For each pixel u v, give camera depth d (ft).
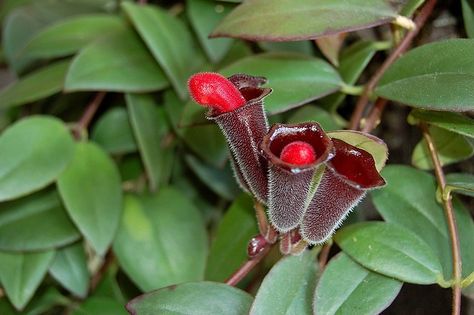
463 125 1.13
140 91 1.34
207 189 1.46
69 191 1.30
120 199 1.32
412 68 1.14
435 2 1.20
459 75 1.10
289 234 1.10
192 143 1.33
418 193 1.18
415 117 1.16
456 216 1.17
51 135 1.33
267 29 1.14
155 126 1.38
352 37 1.35
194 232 1.33
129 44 1.36
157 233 1.33
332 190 1.04
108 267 1.39
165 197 1.36
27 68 1.53
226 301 1.13
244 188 1.10
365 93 1.20
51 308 1.41
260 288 1.10
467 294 1.12
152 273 1.30
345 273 1.11
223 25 1.16
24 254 1.32
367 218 1.33
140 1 1.38
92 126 1.47
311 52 1.33
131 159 1.43
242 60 1.22
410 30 1.18
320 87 1.20
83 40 1.40
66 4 1.54
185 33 1.36
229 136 1.06
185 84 1.32
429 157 1.20
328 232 1.06
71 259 1.35
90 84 1.31
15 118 1.54
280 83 1.20
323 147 1.00
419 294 1.32
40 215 1.34
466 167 1.28
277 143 1.01
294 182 1.02
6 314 1.34
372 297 1.09
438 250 1.15
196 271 1.31
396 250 1.11
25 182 1.30
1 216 1.33
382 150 1.09
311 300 1.10
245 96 1.07
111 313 1.34
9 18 1.53
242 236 1.23
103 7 1.53
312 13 1.14
